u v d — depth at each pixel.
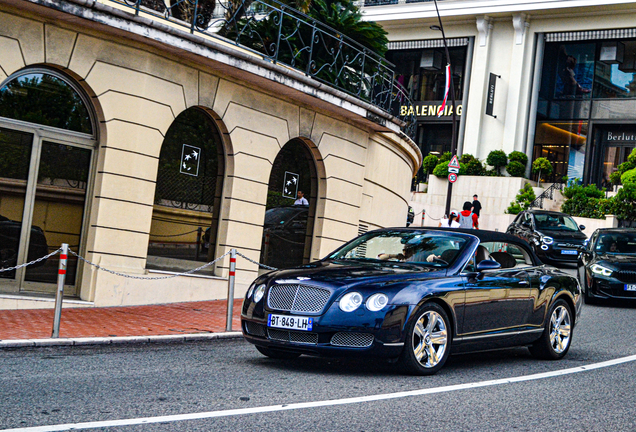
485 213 37.53
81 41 10.70
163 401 5.52
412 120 19.84
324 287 6.87
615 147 39.19
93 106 11.16
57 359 7.09
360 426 5.02
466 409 5.71
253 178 13.66
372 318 6.69
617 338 10.73
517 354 9.14
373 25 16.69
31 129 10.50
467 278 7.57
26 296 10.43
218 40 12.88
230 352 8.21
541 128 40.12
